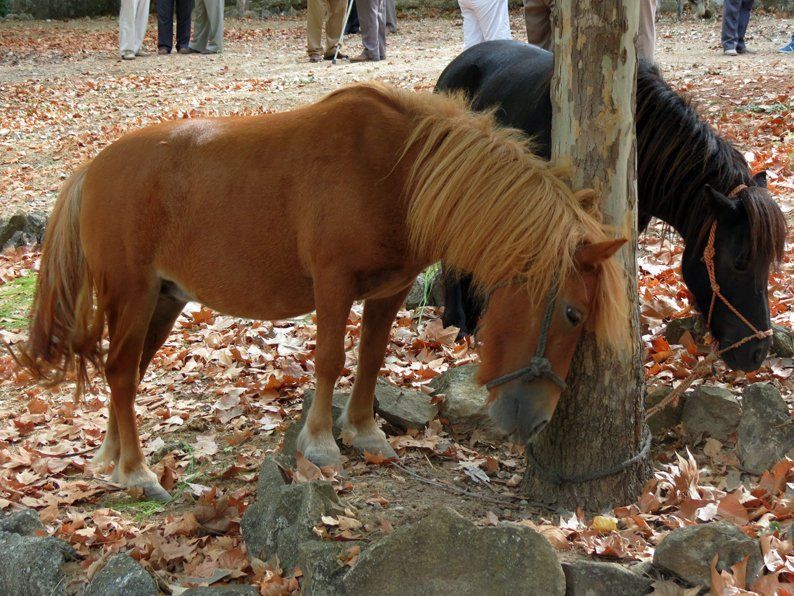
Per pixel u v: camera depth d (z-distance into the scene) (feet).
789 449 12.16
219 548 11.78
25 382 18.61
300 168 12.09
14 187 31.86
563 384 10.30
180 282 13.33
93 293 14.01
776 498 11.28
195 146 12.85
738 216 12.66
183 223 12.87
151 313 13.55
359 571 9.82
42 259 13.98
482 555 9.64
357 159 11.77
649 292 17.94
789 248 19.80
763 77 33.96
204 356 18.79
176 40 53.88
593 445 11.66
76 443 16.01
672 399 13.32
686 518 10.98
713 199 12.60
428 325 18.49
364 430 13.52
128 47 51.67
